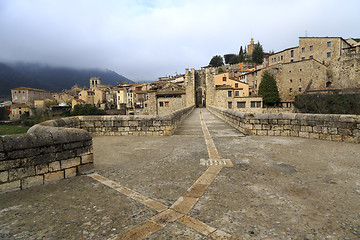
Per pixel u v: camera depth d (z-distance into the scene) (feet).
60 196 11.83
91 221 9.22
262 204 10.55
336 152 20.63
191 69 176.55
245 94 191.42
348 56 164.66
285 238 7.84
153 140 29.37
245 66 312.71
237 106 171.42
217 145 25.04
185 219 9.25
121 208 10.36
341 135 25.62
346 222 8.83
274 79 184.75
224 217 9.38
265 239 7.79
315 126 27.89
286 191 12.05
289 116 30.14
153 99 177.27
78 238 8.03
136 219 9.32
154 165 17.58
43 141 13.64
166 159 19.38
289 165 16.88
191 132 36.11
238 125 37.93
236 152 21.48
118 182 13.87
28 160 13.06
